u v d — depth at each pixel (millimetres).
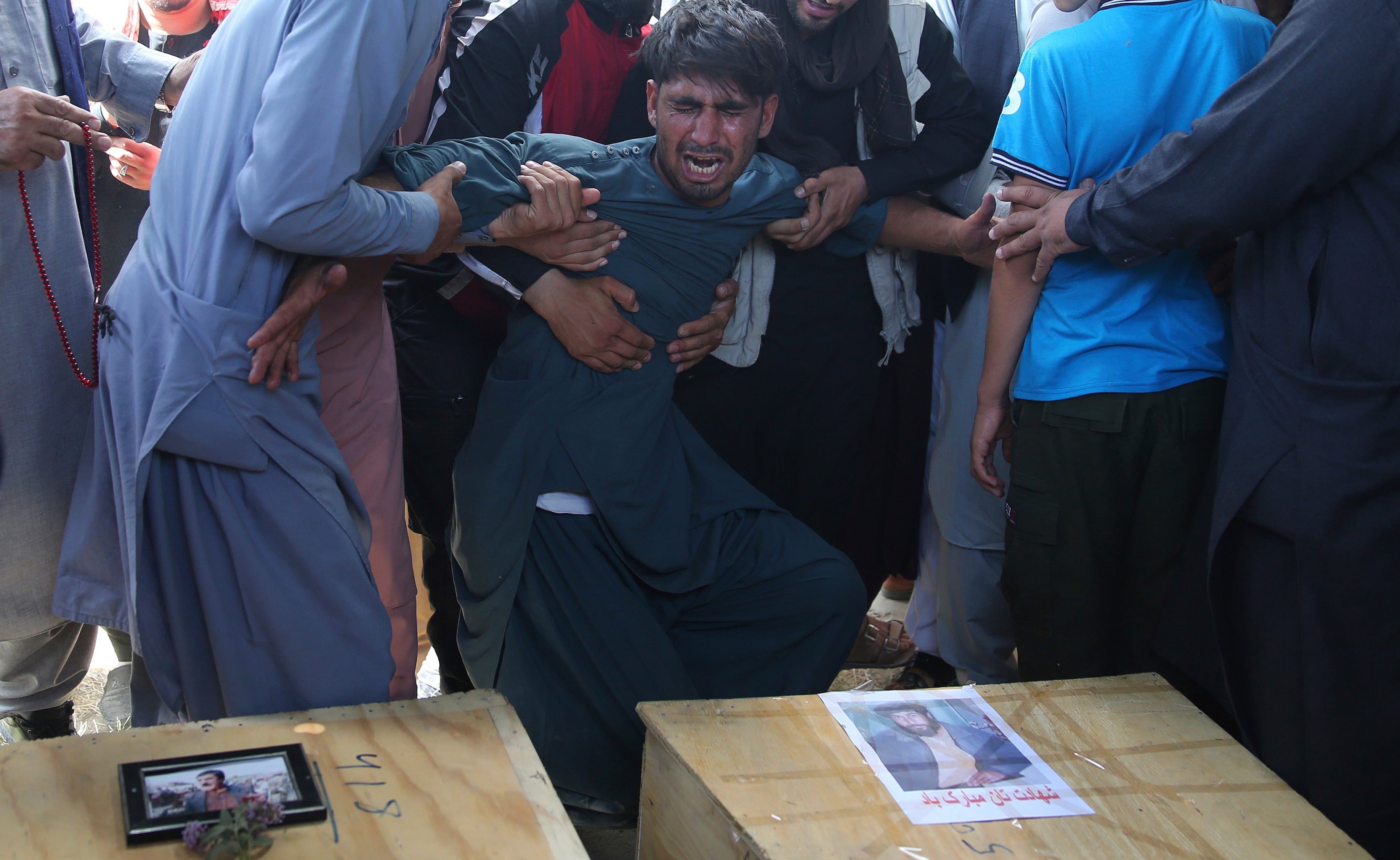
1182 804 1403
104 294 1931
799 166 2061
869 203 2131
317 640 1488
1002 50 2246
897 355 2414
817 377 2238
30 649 1925
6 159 1540
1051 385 1905
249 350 1458
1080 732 1548
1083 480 1890
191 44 2588
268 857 1145
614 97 2160
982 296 2252
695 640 1930
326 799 1230
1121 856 1299
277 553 1485
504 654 1853
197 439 1414
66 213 1766
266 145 1378
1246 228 1653
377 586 1859
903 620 2768
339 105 1396
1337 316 1615
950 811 1345
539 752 1854
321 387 1742
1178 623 1897
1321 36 1524
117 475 1483
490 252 1890
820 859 1233
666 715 1482
